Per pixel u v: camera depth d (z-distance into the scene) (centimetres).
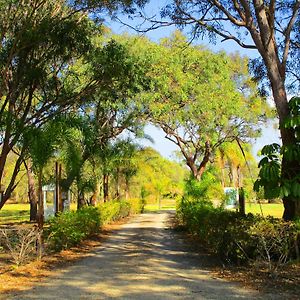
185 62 2556
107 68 1443
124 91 1590
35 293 784
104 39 1850
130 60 1507
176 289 802
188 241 1711
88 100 1569
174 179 4894
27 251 1160
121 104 2159
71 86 1571
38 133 1245
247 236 969
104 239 1841
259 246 939
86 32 1352
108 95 1571
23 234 1177
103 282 886
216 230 1223
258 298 712
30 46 1311
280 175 1034
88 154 2016
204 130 2612
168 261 1184
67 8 1323
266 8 1255
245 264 1017
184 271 1011
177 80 2481
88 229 1780
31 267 1064
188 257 1260
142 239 1831
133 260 1213
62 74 1553
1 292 794
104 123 2319
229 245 1049
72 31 1319
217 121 2612
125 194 3972
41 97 1563
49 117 1394
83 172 2262
